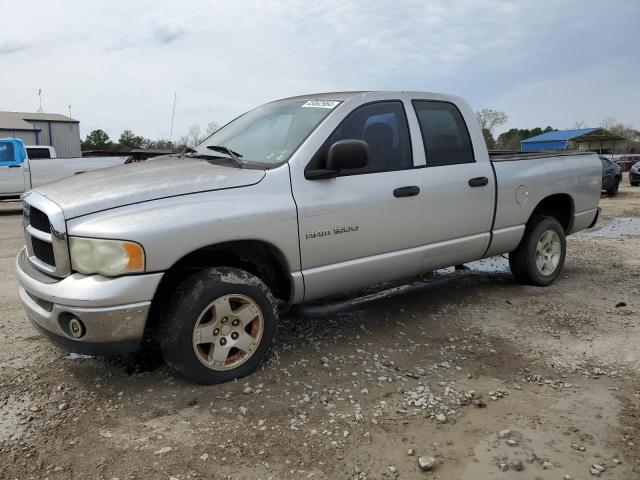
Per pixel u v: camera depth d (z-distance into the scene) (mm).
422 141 4562
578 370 3836
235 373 3588
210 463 2730
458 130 4910
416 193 4398
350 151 3754
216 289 3418
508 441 2939
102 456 2783
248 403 3311
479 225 5008
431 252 4629
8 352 4070
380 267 4281
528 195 5441
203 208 3369
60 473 2648
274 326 3740
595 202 6422
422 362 3971
